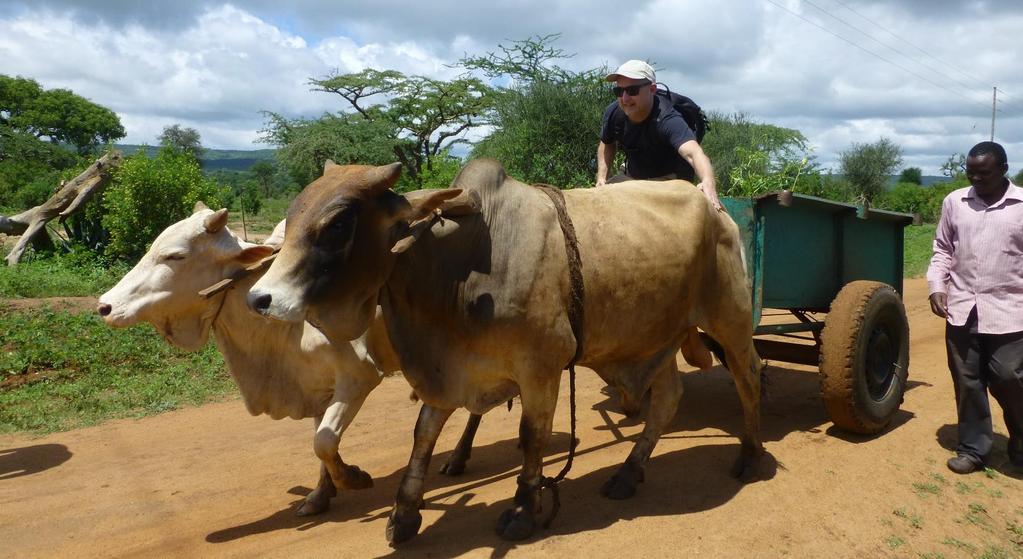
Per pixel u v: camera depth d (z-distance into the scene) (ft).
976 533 14.19
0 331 30.01
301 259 10.64
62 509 15.58
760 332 18.72
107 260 49.39
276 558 12.91
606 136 20.13
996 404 21.39
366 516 14.98
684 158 17.66
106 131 252.83
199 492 16.52
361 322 11.79
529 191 13.42
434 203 11.66
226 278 14.88
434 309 12.39
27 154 189.26
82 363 27.48
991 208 16.44
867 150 143.43
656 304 14.58
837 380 17.58
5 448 19.80
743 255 16.70
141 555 13.35
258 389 15.57
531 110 55.98
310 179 138.82
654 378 16.15
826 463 16.85
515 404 23.54
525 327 12.50
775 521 13.98
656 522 13.88
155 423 22.03
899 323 19.03
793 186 30.83
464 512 14.73
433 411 13.28
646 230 14.40
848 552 13.06
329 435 14.29
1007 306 16.19
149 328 31.17
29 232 51.39
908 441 18.31
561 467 17.39
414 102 142.82
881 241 22.63
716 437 19.25
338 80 142.10
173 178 49.08
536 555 12.53
